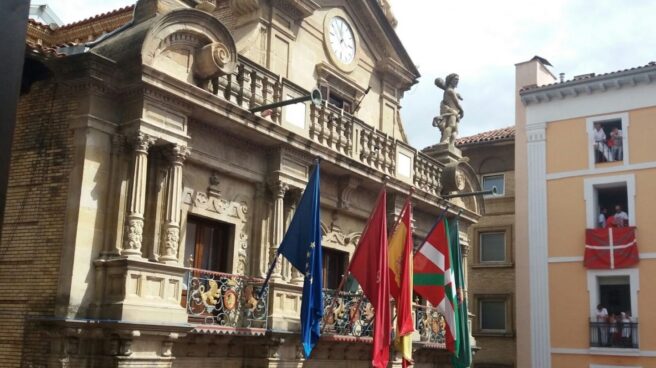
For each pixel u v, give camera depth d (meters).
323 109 17.98
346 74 21.09
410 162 21.58
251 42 17.55
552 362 27.66
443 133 24.59
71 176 12.84
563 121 29.36
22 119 13.72
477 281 33.16
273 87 16.58
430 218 23.42
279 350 15.77
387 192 20.62
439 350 22.05
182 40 14.12
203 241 15.59
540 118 29.88
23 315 12.70
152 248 13.57
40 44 13.98
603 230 27.36
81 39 18.73
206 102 14.27
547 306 28.20
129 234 12.86
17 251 13.09
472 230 33.72
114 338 12.27
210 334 14.20
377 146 20.09
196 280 14.14
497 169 33.88
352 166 18.61
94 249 12.77
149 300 12.82
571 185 28.69
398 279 17.78
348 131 18.92
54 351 12.25
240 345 15.57
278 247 15.88
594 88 28.58
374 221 16.94
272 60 18.16
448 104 24.88
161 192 13.91
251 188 16.59
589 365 26.81
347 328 18.00
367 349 18.73
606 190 28.84
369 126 19.72
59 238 12.67
